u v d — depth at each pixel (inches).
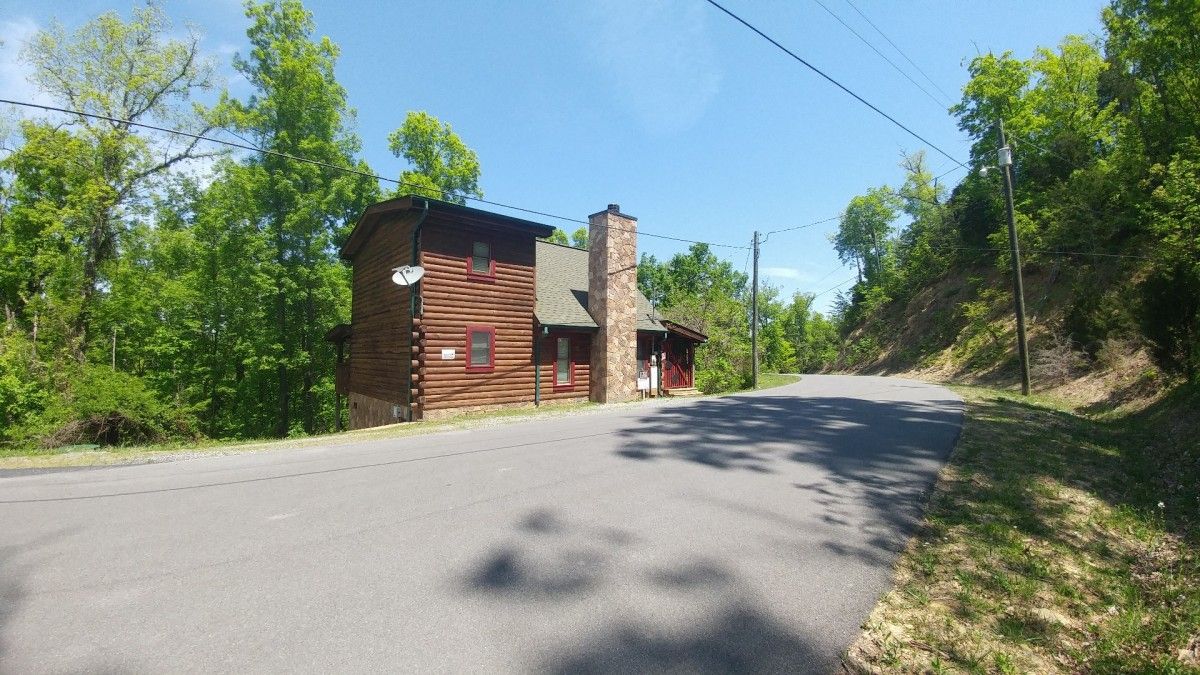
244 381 939.3
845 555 154.7
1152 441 344.2
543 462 271.6
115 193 721.6
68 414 442.6
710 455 283.4
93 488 232.7
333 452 314.8
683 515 188.5
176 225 855.1
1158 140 682.8
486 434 373.7
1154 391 472.1
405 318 551.5
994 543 163.9
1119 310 619.8
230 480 244.4
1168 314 432.1
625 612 121.8
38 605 126.1
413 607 124.4
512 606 124.8
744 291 1947.6
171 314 872.3
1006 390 700.7
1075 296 781.9
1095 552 165.0
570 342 673.0
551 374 647.1
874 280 1947.6
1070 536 175.2
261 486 232.5
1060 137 959.0
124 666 101.6
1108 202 786.8
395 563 149.5
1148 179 680.4
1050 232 852.0
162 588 134.6
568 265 793.6
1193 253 442.3
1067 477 243.0
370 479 242.4
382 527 178.2
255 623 117.4
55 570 145.9
